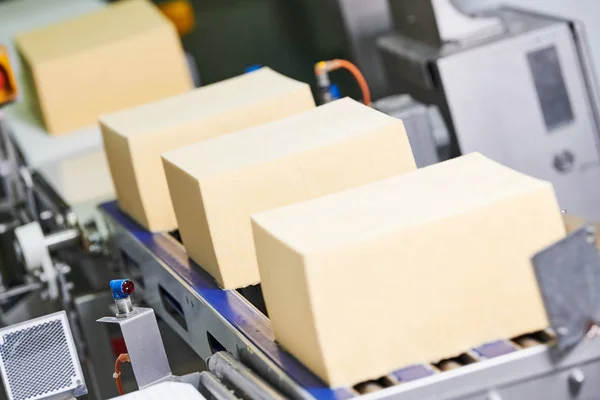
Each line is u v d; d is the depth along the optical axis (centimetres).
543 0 414
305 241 165
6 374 197
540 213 170
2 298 293
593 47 419
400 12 372
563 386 163
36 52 410
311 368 171
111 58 401
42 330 199
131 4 459
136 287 282
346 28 468
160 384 184
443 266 166
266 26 613
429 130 305
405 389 158
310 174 214
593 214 347
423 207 171
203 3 615
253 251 216
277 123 238
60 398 200
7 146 342
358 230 166
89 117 404
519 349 165
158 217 261
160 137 255
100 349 301
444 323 168
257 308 215
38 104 411
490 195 170
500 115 335
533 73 335
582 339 161
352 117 229
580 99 339
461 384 160
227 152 224
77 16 485
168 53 409
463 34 343
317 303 161
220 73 628
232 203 212
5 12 500
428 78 338
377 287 163
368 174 216
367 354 164
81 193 346
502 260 169
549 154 340
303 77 575
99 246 305
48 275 291
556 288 157
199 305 217
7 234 330
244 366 186
